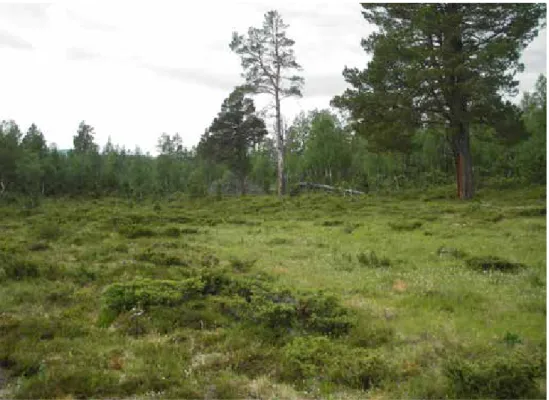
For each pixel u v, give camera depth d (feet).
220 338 26.66
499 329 27.09
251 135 180.86
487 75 91.50
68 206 126.82
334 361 22.75
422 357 23.79
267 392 20.77
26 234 66.85
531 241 54.39
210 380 21.76
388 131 99.86
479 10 94.43
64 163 213.05
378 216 84.48
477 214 76.64
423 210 88.22
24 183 174.40
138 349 24.93
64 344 25.53
